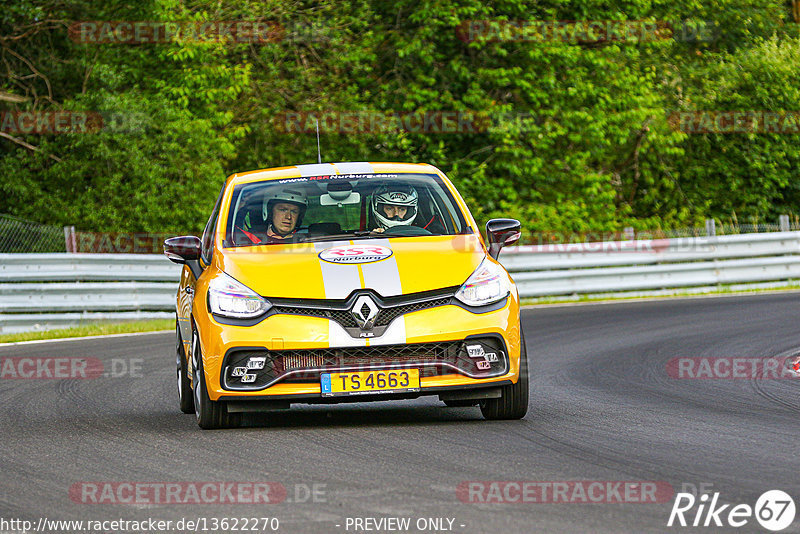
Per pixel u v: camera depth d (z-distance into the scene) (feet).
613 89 343.05
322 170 98.27
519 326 84.89
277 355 81.20
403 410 95.71
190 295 91.56
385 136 312.09
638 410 91.45
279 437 79.87
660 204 372.99
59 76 303.48
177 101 283.59
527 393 85.25
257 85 310.65
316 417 91.81
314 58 325.01
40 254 202.69
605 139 335.06
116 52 294.25
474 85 321.11
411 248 86.99
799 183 372.38
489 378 82.43
